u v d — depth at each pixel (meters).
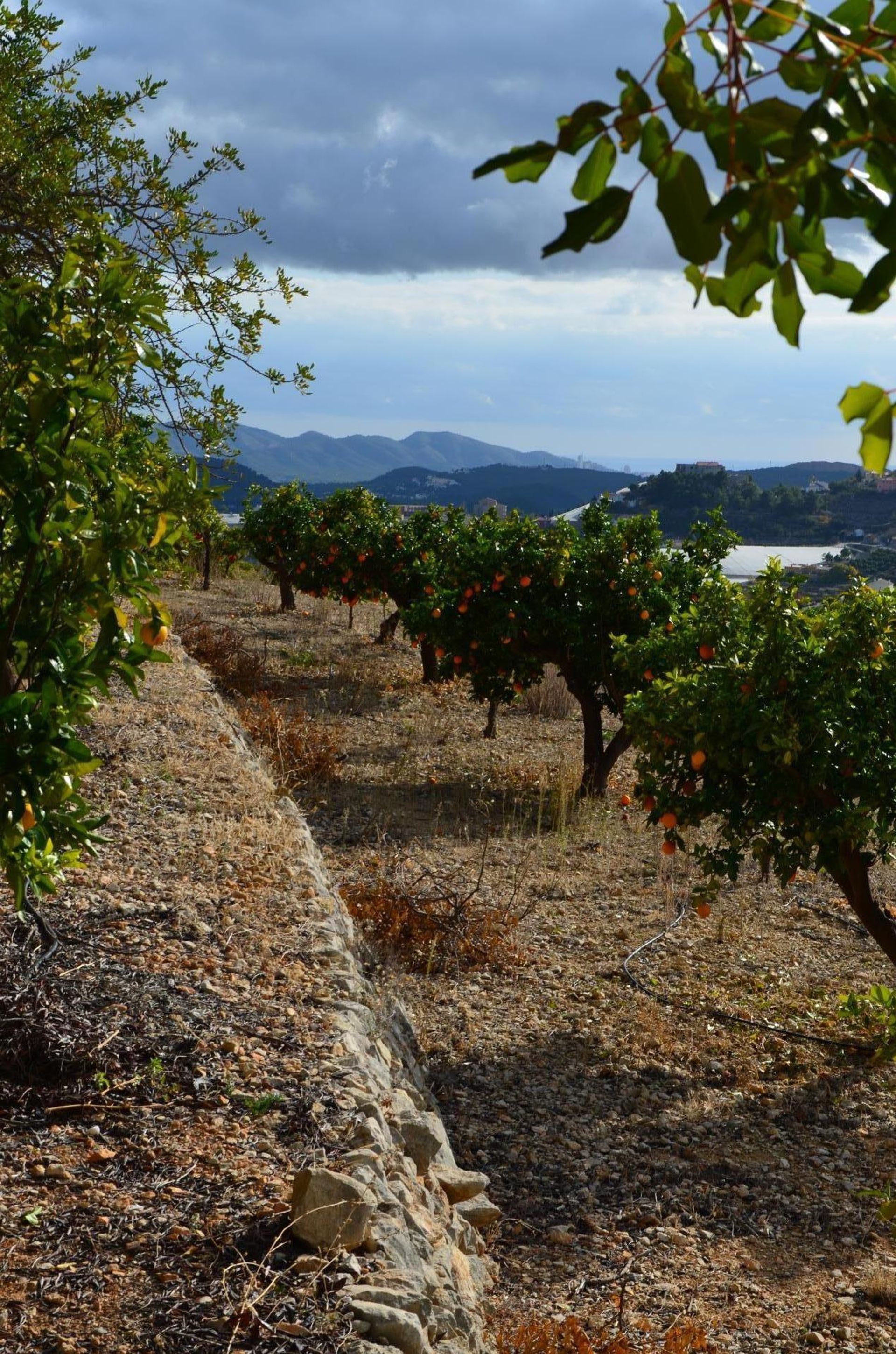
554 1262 4.50
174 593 25.03
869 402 0.80
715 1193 5.23
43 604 2.59
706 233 0.82
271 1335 2.47
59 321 2.55
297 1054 3.93
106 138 5.50
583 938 8.64
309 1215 2.83
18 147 5.24
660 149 0.83
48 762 2.34
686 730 6.66
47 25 5.50
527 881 9.81
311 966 4.82
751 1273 4.57
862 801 6.39
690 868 10.45
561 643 12.45
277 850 6.38
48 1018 3.79
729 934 8.97
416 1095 4.85
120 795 6.91
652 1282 4.41
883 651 6.41
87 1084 3.53
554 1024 7.04
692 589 12.45
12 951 4.26
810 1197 5.28
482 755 14.27
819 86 0.81
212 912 5.21
